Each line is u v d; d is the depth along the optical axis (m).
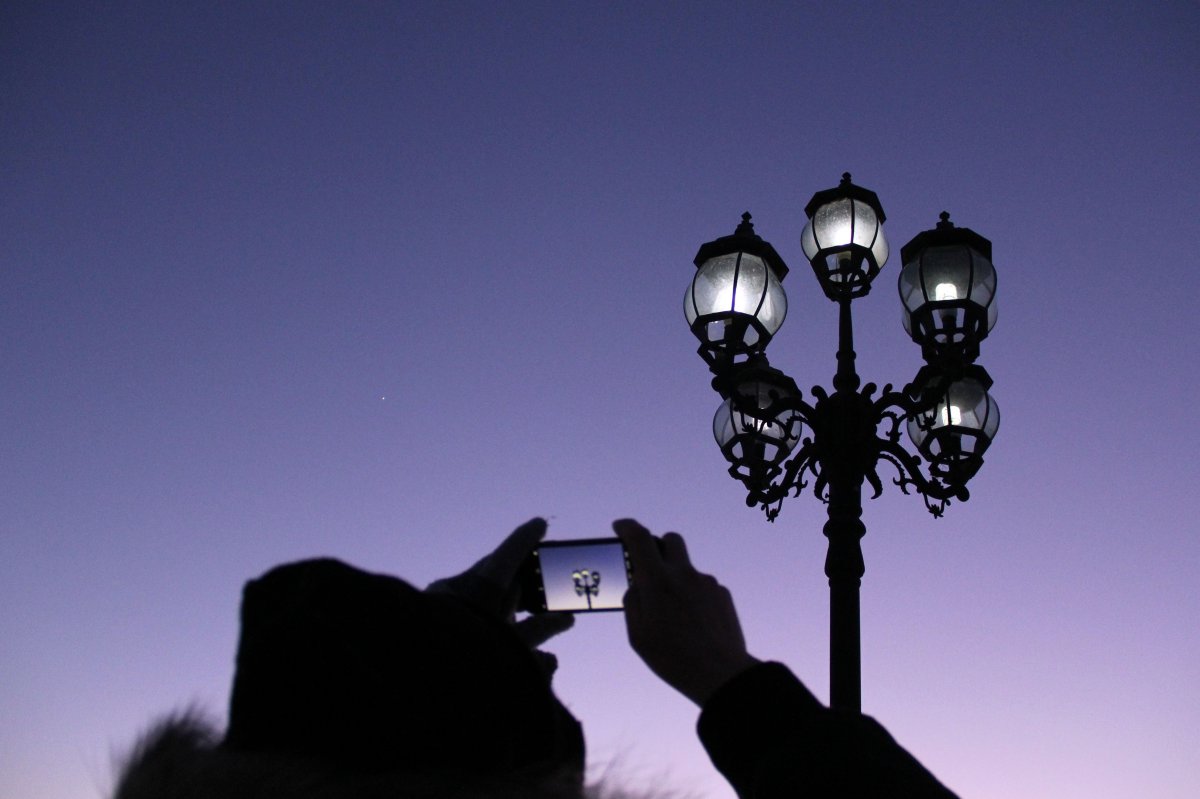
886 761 1.08
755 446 6.14
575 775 1.03
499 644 1.09
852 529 5.88
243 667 1.03
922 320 6.15
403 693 0.99
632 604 1.28
